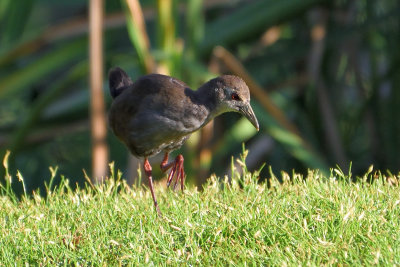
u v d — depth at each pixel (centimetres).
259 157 1614
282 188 901
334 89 1758
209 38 1545
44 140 1670
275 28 1689
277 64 1727
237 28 1544
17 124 1719
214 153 1536
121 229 815
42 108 1491
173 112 866
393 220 791
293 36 1748
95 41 1317
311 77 1616
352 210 766
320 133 1712
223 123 1722
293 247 753
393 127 1683
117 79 966
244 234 789
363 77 1814
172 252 753
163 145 898
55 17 2184
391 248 712
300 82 1675
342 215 779
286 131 1402
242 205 831
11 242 795
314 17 1702
